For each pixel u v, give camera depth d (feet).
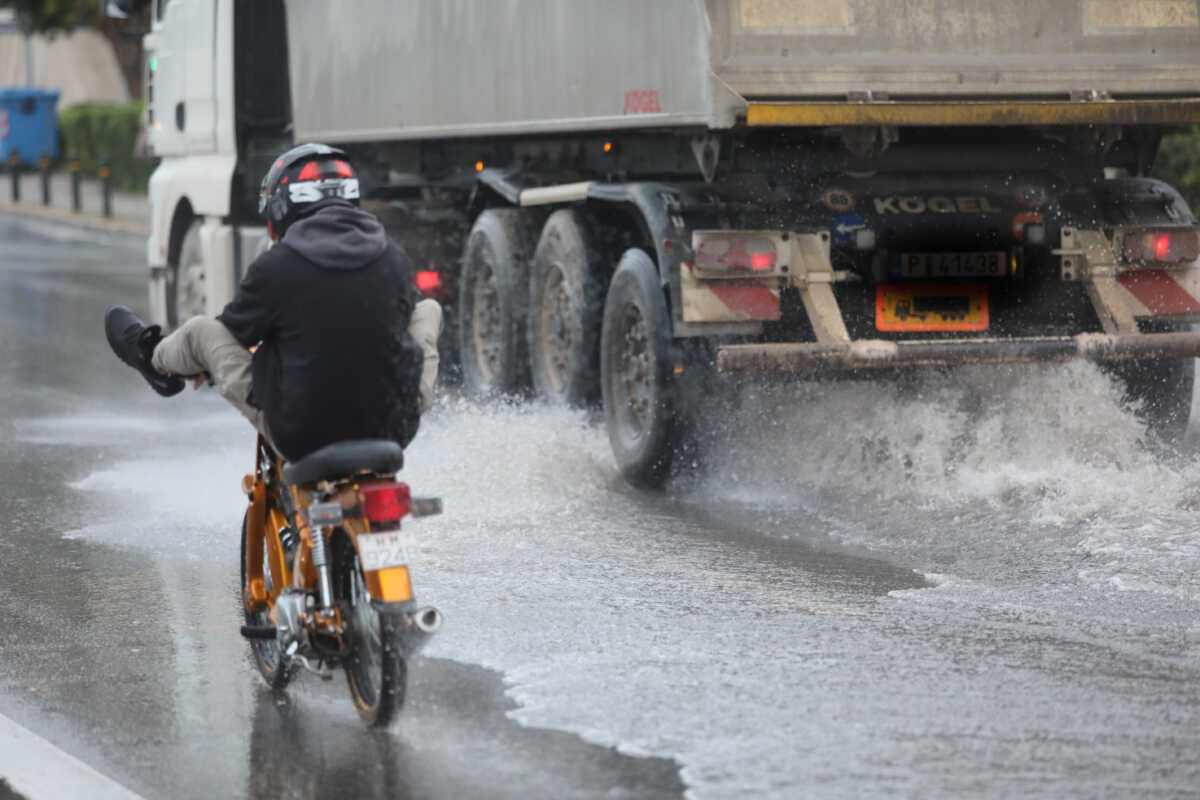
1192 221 119.55
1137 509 102.06
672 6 110.93
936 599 84.43
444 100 143.74
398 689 62.49
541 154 143.33
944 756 61.52
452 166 158.71
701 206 113.50
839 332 109.40
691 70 109.19
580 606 84.23
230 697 71.72
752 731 64.44
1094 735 63.67
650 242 118.11
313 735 66.03
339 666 67.72
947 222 116.37
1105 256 116.67
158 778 61.62
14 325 234.17
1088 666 72.54
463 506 110.73
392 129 152.87
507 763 61.77
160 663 77.10
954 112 110.73
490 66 136.26
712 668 72.90
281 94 185.16
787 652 75.20
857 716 66.13
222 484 122.01
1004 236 117.29
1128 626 78.79
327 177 65.67
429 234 156.25
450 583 89.51
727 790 58.23
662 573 91.40
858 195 116.67
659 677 71.67
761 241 110.93
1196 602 82.79
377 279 63.93
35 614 86.33
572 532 102.94
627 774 60.18
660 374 114.01
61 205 495.82
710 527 104.01
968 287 117.08
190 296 193.16
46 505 115.03
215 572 95.50
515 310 141.49
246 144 184.55
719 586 88.17
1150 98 116.57
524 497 114.01
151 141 203.51
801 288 111.65
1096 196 119.96
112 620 85.05
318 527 64.44
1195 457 119.65
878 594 85.76
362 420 64.34
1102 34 115.44
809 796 57.57
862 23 110.11
